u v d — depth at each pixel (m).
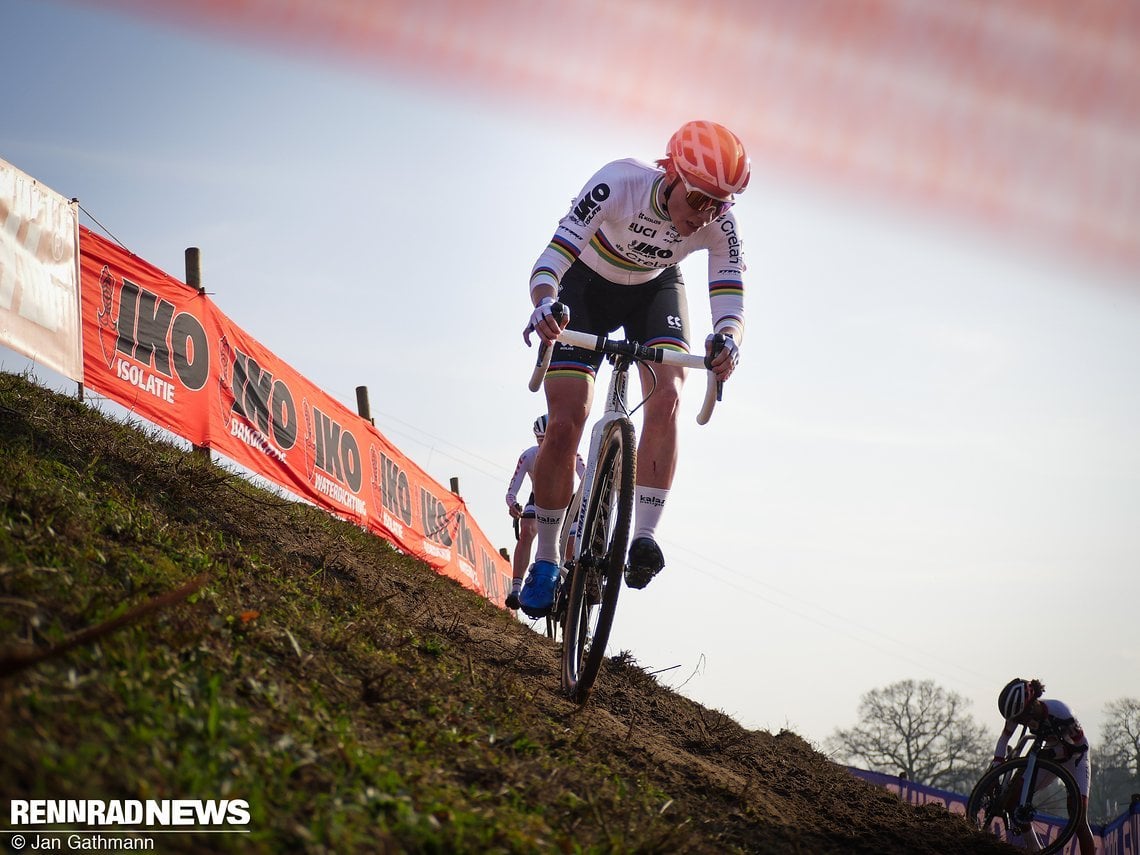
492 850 1.85
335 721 2.26
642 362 3.70
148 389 6.57
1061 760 5.84
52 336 5.66
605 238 3.71
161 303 6.76
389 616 3.71
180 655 2.21
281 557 3.99
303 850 1.63
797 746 5.14
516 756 2.58
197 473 4.53
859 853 2.98
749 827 2.80
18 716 1.64
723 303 3.75
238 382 7.77
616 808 2.45
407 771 2.13
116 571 2.68
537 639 5.37
